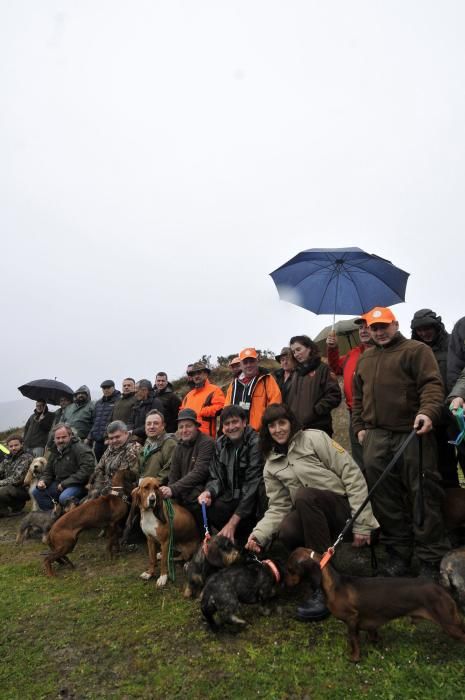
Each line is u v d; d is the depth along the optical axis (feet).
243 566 11.06
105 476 18.81
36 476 22.07
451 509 11.60
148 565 15.12
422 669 8.43
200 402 21.02
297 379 16.20
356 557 13.64
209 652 9.63
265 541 12.03
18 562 16.35
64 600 12.64
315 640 9.73
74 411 28.99
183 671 9.06
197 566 12.29
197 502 15.06
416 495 11.07
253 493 13.70
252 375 17.25
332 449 11.87
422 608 8.56
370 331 12.17
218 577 10.59
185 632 10.50
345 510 11.59
